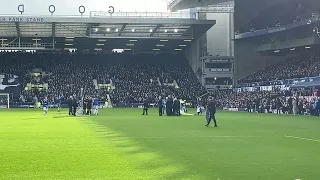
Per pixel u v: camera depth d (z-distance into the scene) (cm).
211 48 8706
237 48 8619
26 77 8325
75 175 1064
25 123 3152
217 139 1977
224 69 8619
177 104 4553
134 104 7969
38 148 1606
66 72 8644
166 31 7725
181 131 2438
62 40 8319
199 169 1152
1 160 1304
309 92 5481
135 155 1417
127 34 7862
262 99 5997
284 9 7994
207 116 2920
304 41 7412
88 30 7594
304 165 1222
